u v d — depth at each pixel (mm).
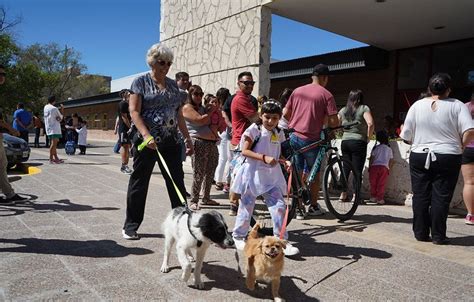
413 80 13438
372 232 5297
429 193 4906
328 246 4664
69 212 5828
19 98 28406
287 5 9305
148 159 4531
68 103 40969
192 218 3266
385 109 14172
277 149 4422
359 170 7066
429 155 4758
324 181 5785
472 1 8844
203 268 3873
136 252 4203
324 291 3443
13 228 4953
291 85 16938
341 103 15719
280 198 4238
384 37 12242
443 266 4098
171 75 12617
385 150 7180
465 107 4754
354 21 10648
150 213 5918
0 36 27688
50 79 36500
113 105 33750
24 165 11219
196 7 11422
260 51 9203
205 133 6316
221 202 6984
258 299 3246
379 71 14328
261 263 3137
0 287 3270
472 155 5688
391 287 3559
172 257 4086
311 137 5840
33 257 3963
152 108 4473
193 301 3166
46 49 54312
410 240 4977
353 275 3807
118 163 12742
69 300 3088
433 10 9547
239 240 4203
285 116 6223
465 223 5906
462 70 12266
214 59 10695
